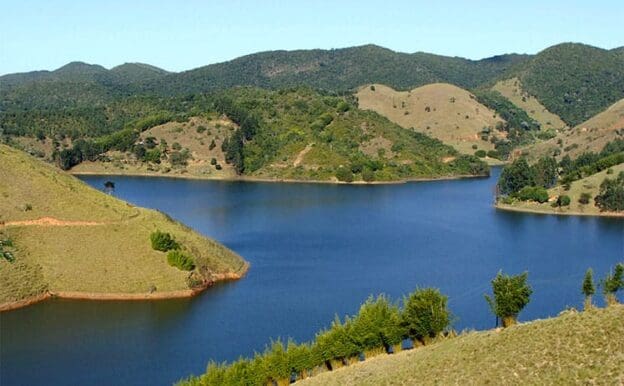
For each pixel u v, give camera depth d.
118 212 138.12
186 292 121.31
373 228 193.00
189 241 138.00
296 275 136.50
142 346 96.44
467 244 171.25
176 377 85.62
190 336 100.25
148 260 125.62
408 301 77.94
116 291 118.75
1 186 133.50
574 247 167.88
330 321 106.56
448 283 130.75
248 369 68.25
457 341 66.75
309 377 70.38
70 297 117.12
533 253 160.00
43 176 141.25
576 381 47.22
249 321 106.88
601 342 51.69
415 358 65.44
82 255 124.31
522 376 50.75
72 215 132.12
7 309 110.94
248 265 144.25
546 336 56.53
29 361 91.44
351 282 131.00
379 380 60.53
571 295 120.62
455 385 53.06
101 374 86.69
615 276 83.75
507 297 75.12
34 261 121.19
